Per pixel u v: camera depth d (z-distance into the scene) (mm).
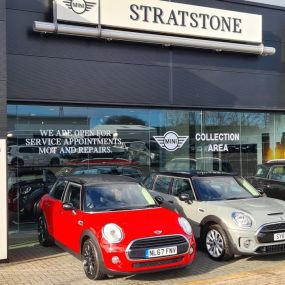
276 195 11805
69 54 11883
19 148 11406
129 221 7016
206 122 14023
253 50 14102
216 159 14188
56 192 9062
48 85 11633
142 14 12438
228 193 8969
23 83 11359
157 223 7031
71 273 7336
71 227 7723
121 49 12516
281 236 7758
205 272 7305
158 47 13016
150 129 13117
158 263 6703
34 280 6996
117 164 12594
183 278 6992
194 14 13148
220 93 13969
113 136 12570
